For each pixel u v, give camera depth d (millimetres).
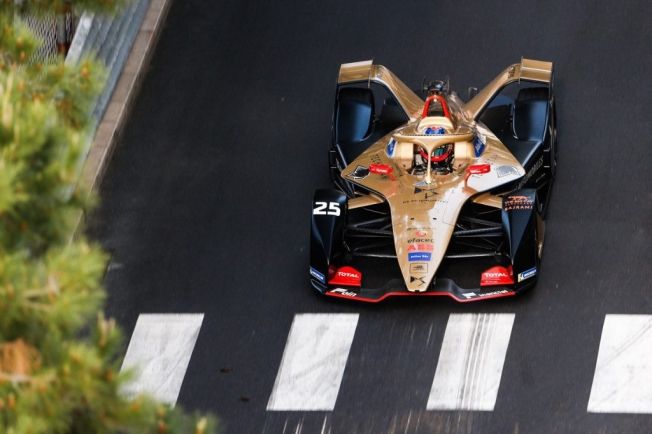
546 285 49219
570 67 62812
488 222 49656
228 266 52219
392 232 48906
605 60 63031
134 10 66312
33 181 26531
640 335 46562
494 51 64500
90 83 31531
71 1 34594
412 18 67562
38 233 27141
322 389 45406
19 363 25203
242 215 55344
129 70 64812
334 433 43438
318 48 66188
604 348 46062
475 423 43344
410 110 53844
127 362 47312
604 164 56250
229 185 57344
